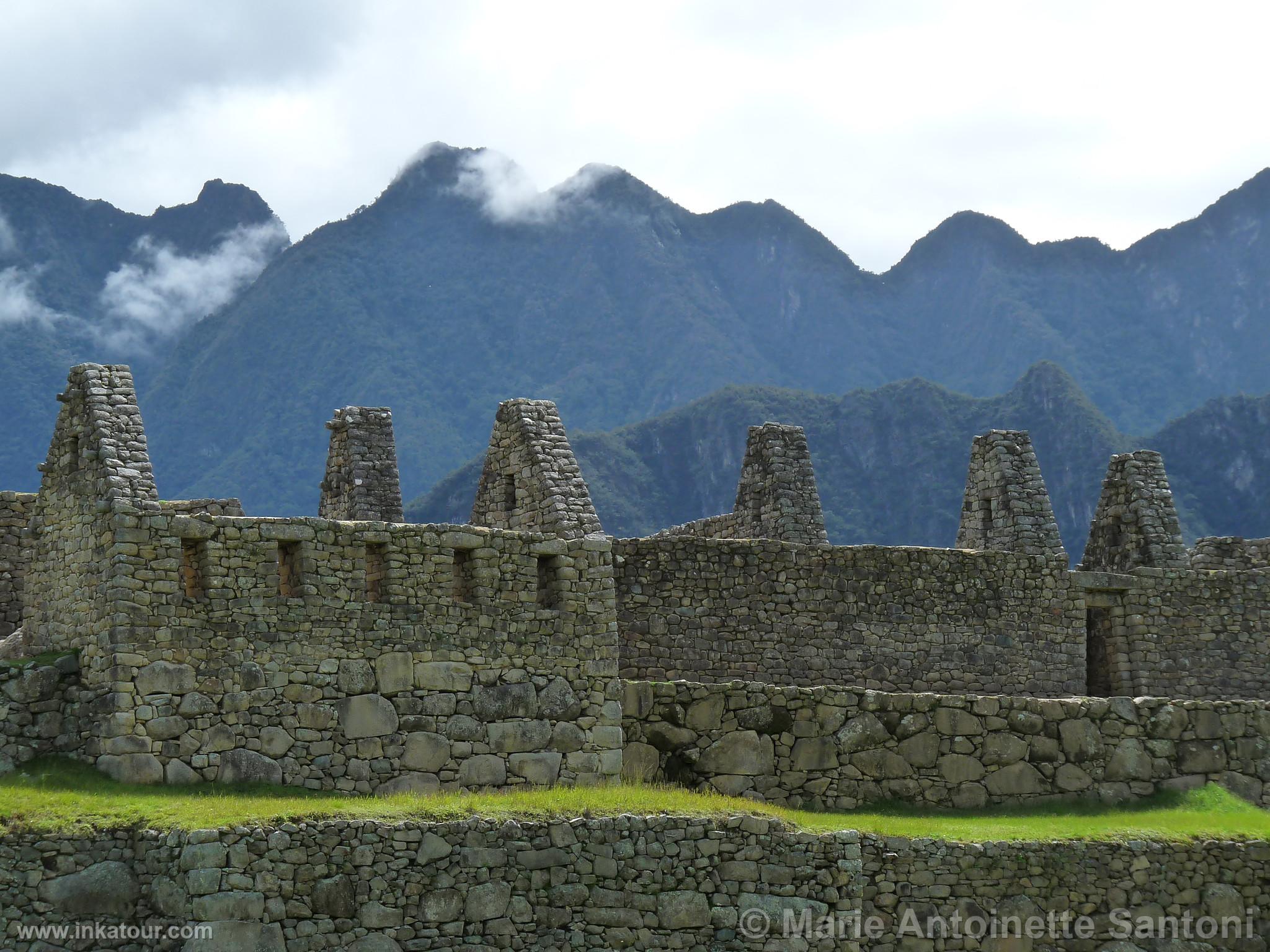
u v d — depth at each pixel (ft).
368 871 157.79
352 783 172.24
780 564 221.05
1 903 151.02
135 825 155.33
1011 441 249.55
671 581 214.69
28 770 163.63
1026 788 202.80
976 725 202.08
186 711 166.20
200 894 151.23
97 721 164.55
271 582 171.73
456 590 183.62
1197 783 209.97
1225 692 247.70
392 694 175.52
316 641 172.96
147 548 167.02
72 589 172.65
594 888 165.17
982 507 250.57
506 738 180.86
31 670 165.99
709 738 192.54
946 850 178.81
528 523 205.87
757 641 218.18
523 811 165.89
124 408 174.60
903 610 228.02
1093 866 183.42
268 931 153.07
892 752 198.18
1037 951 179.42
